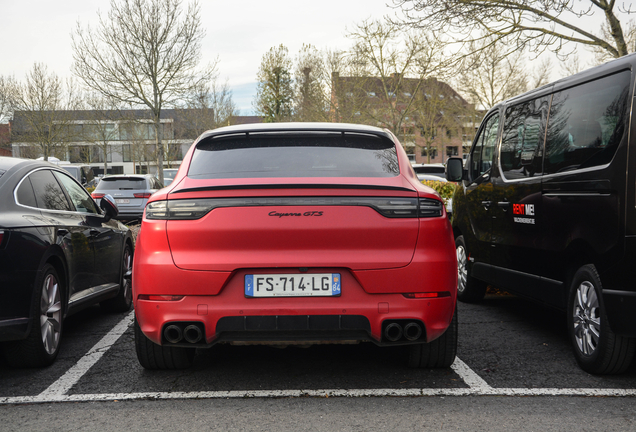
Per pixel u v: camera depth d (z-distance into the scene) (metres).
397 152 3.74
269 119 54.69
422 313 3.21
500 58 12.23
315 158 3.58
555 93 4.54
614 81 3.68
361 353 4.37
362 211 3.21
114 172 79.81
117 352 4.50
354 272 3.18
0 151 50.03
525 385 3.58
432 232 3.27
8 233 3.74
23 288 3.77
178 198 3.26
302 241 3.19
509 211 5.14
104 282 5.64
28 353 3.92
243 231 3.18
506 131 5.51
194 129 51.53
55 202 4.75
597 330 3.77
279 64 54.16
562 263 4.17
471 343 4.66
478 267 6.01
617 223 3.45
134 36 24.98
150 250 3.28
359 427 2.92
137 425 2.97
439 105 50.28
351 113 37.44
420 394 3.41
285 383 3.64
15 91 40.47
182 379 3.75
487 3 11.47
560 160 4.25
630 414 3.09
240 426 2.95
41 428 2.95
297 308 3.18
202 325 3.23
